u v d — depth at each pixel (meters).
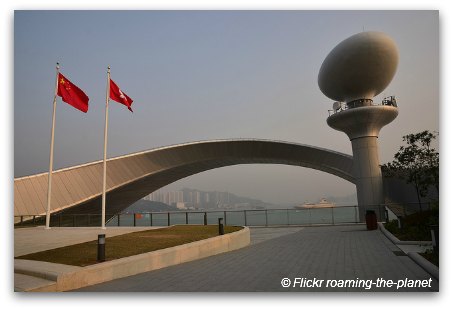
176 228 19.30
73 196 33.91
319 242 16.80
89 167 36.72
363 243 15.78
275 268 10.34
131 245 12.33
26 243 14.27
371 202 32.69
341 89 33.84
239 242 15.79
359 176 33.72
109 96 21.23
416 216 21.25
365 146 33.62
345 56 31.94
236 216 32.50
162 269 10.47
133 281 8.91
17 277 8.45
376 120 32.84
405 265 10.20
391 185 36.72
